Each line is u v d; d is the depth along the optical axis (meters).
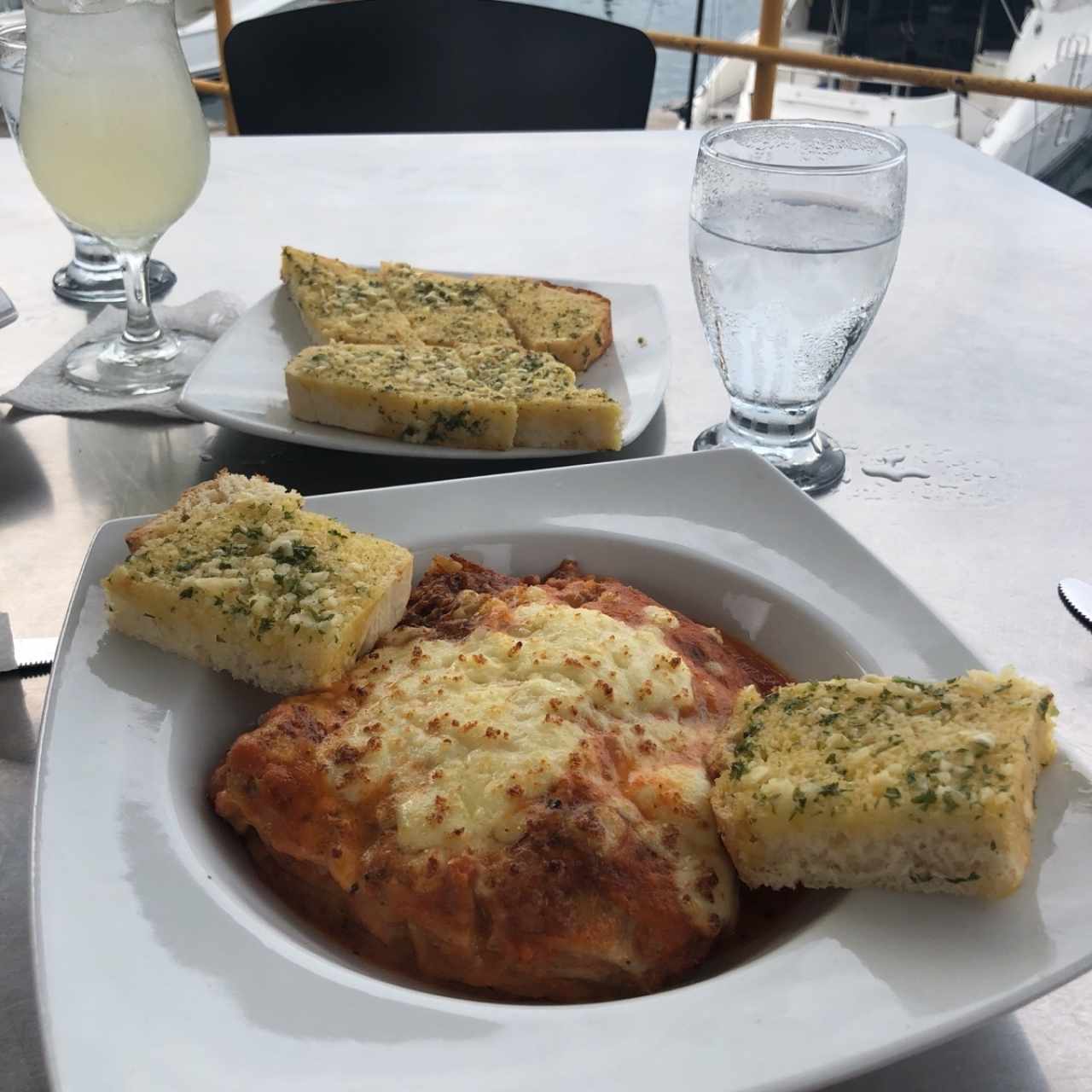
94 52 1.06
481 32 2.02
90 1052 0.49
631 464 0.91
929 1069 0.56
